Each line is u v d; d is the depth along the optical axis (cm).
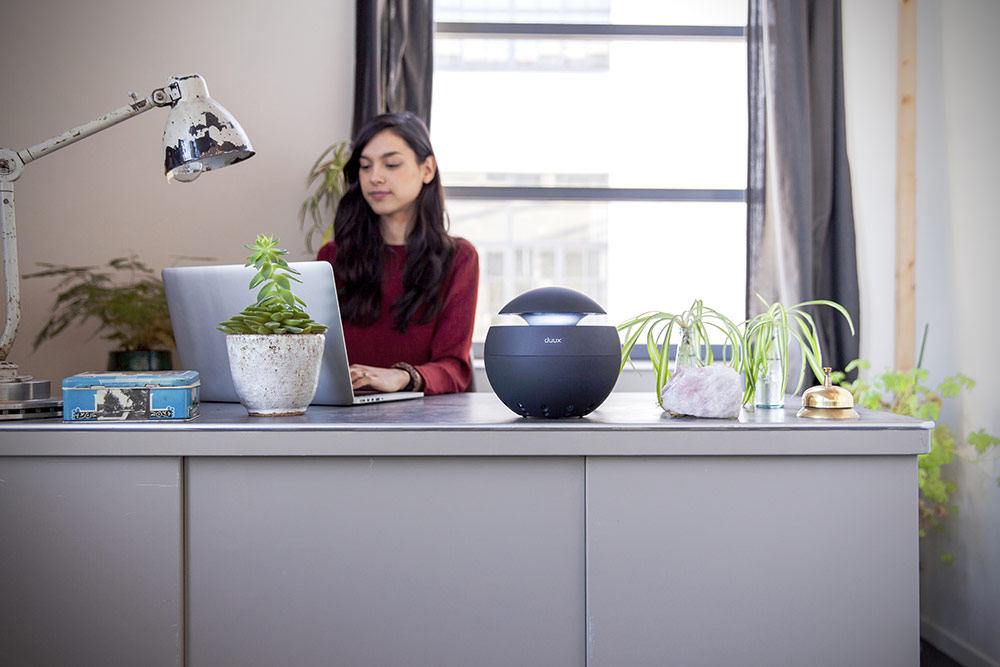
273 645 124
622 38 337
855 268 310
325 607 124
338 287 251
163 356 248
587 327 128
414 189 250
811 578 123
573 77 798
